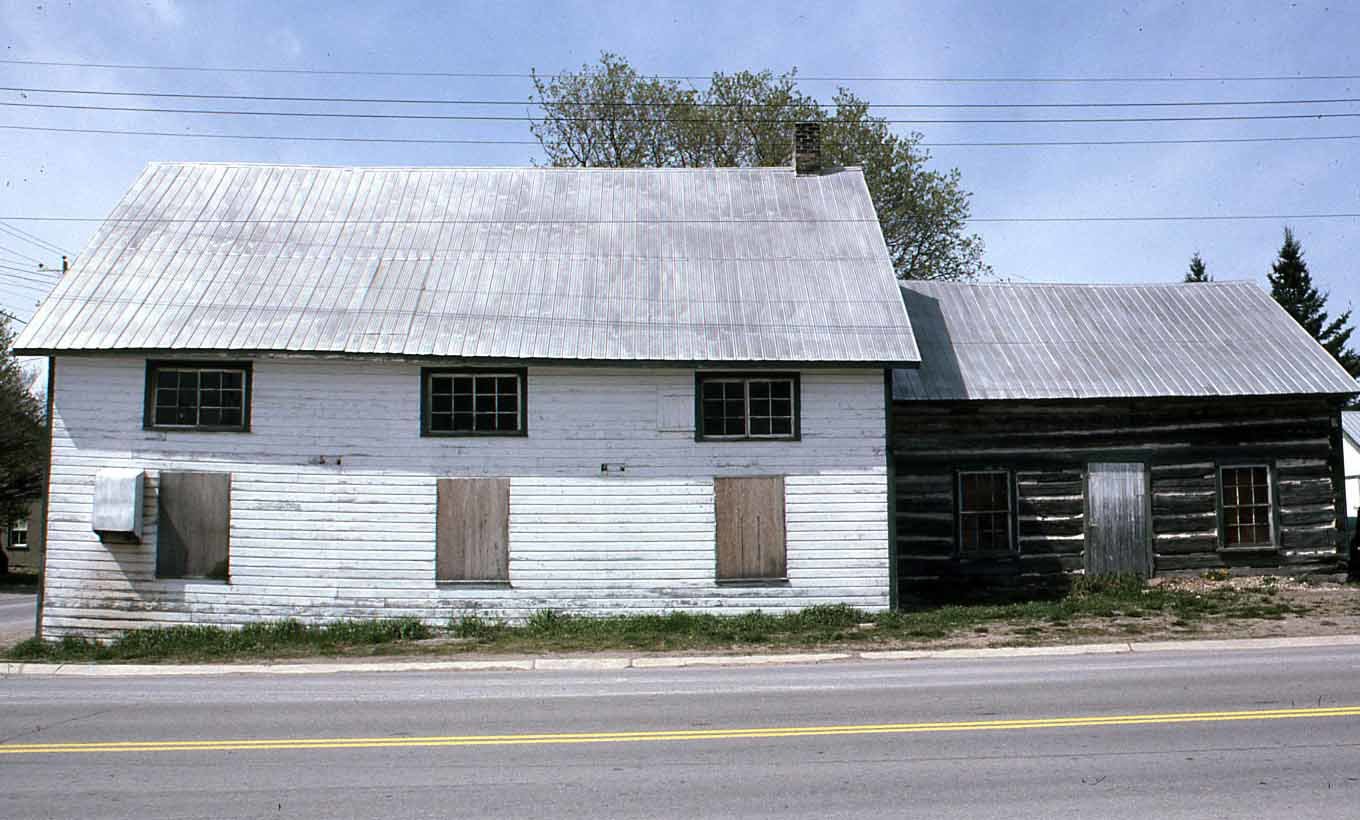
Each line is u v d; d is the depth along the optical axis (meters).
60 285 18.59
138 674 14.48
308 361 17.64
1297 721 9.57
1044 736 9.16
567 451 17.81
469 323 18.27
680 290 19.45
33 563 49.84
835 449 18.08
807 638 15.91
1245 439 21.25
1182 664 13.10
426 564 17.55
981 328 22.55
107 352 17.36
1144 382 21.02
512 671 14.04
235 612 17.45
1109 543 20.80
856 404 18.19
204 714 10.91
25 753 9.11
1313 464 21.38
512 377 17.92
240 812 7.26
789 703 10.95
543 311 18.69
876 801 7.33
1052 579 20.64
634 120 41.50
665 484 17.86
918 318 22.70
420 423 17.72
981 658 14.33
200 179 21.92
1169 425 21.12
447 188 22.27
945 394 20.33
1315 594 19.55
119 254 19.52
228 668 14.66
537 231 21.05
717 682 12.52
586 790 7.68
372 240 20.44
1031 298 23.80
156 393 17.72
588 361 17.62
